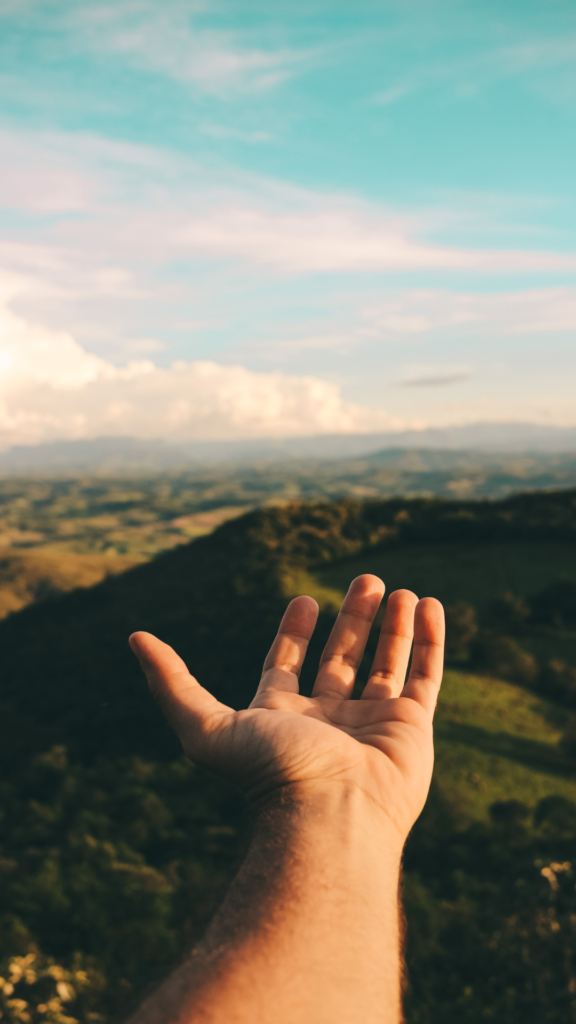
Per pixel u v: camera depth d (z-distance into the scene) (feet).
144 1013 2.45
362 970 2.81
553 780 143.02
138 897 83.66
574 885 69.00
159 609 281.13
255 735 4.38
